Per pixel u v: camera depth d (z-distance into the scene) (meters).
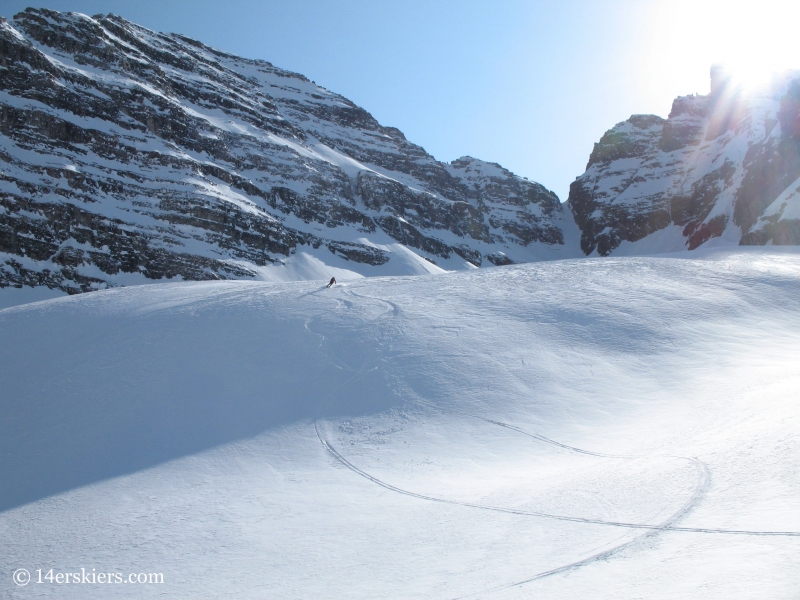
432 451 22.48
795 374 27.30
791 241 104.88
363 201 159.50
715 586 8.12
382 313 40.94
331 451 22.88
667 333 35.72
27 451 25.06
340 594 10.39
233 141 140.62
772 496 11.72
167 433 25.75
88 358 35.62
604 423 24.62
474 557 11.39
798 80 140.75
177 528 15.60
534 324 37.53
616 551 10.44
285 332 37.78
